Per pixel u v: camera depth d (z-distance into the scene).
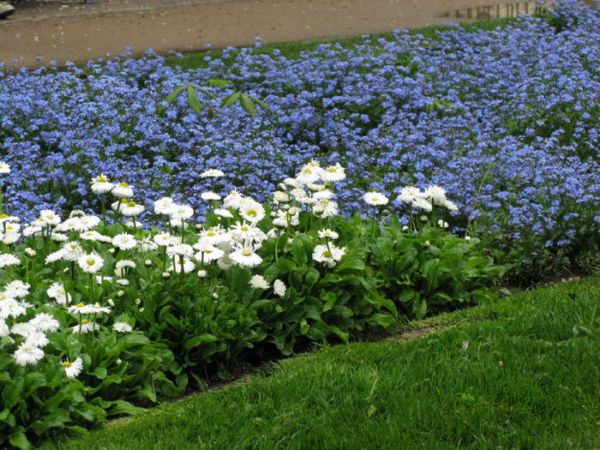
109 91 4.37
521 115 4.26
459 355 2.96
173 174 3.95
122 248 3.04
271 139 4.09
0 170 3.23
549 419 2.74
